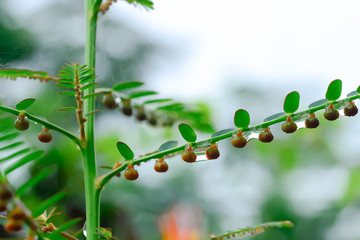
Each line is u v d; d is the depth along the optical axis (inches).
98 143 13.9
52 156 12.5
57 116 13.1
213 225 17.1
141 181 16.3
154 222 15.8
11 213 6.6
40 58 16.3
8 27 15.7
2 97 8.0
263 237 17.3
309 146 17.2
